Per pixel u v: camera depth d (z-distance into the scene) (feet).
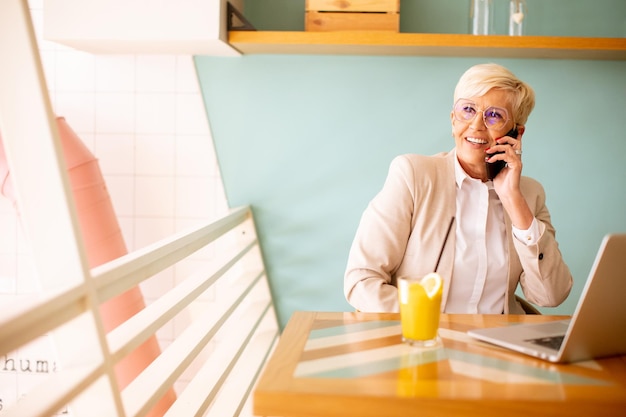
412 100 7.25
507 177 4.56
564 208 7.31
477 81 4.63
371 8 6.51
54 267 2.79
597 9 7.13
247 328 6.30
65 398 2.45
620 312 2.77
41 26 7.48
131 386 3.57
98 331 2.83
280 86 7.31
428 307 2.98
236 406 5.54
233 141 7.45
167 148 7.56
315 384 2.47
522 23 6.68
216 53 7.13
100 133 7.59
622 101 7.14
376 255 4.72
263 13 7.32
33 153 2.78
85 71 7.50
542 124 7.22
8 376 7.63
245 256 7.52
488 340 3.09
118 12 6.24
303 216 7.53
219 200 7.61
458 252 4.87
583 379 2.58
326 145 7.39
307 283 7.63
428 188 4.89
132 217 7.70
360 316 3.63
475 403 2.32
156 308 3.90
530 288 4.77
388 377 2.56
